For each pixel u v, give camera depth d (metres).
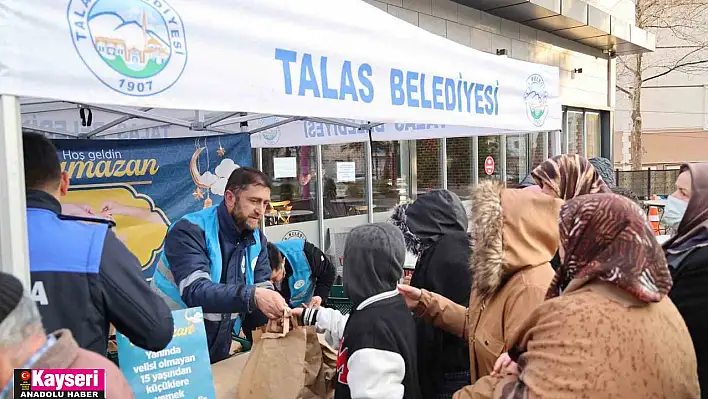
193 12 1.79
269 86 2.01
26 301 1.17
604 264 1.45
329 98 2.22
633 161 20.47
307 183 7.04
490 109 3.19
